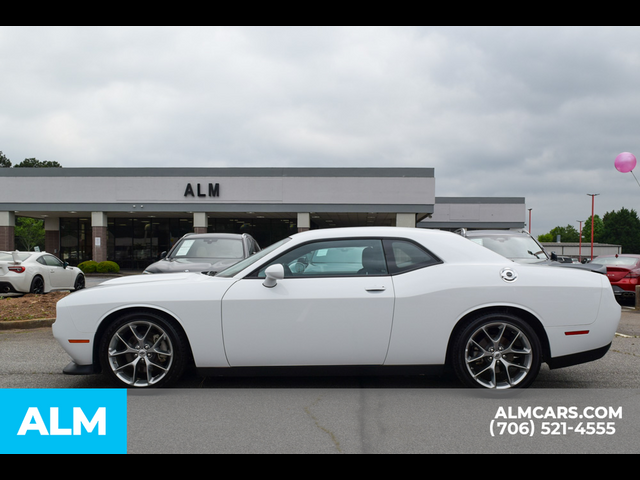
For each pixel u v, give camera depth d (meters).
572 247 67.81
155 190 27.84
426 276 4.12
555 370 5.05
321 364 4.09
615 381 4.61
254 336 4.05
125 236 32.03
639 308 11.71
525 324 4.04
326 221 36.06
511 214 42.75
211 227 32.09
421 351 4.06
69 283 14.27
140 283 4.28
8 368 5.03
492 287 4.06
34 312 8.58
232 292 4.09
